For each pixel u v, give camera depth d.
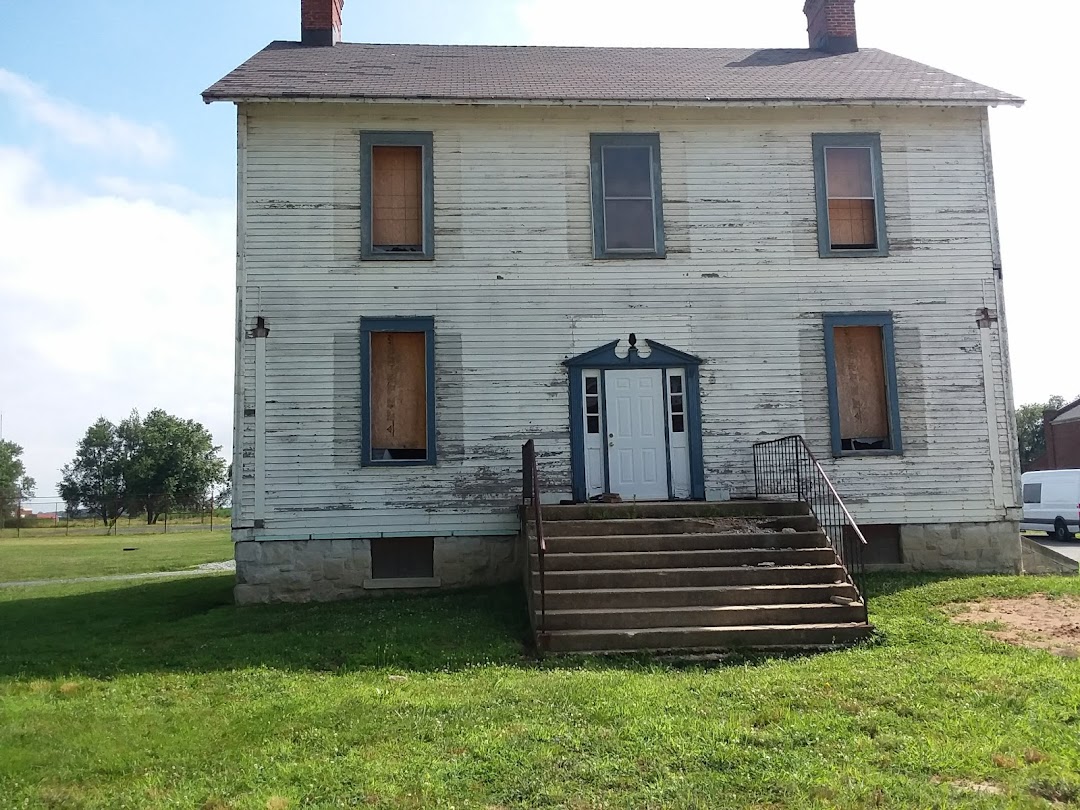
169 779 5.70
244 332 13.48
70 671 8.95
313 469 13.34
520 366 13.86
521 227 14.11
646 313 14.13
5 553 30.00
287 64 15.20
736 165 14.50
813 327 14.30
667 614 9.66
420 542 13.65
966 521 14.04
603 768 5.60
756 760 5.70
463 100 13.64
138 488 75.06
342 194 13.88
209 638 10.52
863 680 7.55
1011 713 6.57
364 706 7.17
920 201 14.63
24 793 5.50
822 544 11.15
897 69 16.05
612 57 17.28
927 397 14.25
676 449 13.97
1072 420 42.72
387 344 13.85
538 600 9.88
